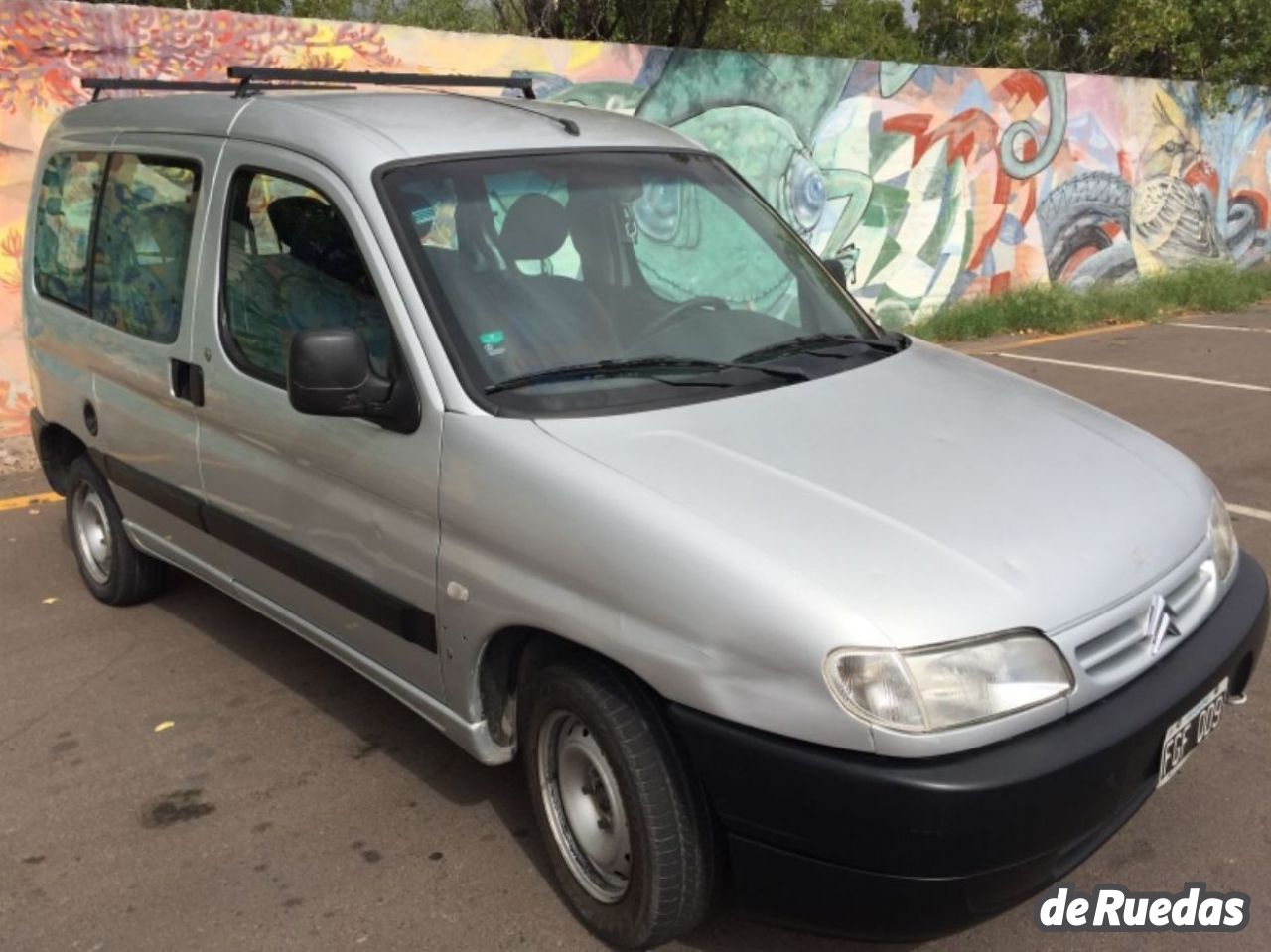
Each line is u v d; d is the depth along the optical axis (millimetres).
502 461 3055
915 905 2551
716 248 4020
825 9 13523
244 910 3293
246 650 4855
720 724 2641
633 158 4016
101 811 3770
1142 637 2818
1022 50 16734
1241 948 3068
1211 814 3621
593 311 3545
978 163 12125
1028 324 11867
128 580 5152
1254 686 4348
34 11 7293
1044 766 2533
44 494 6840
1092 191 13383
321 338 3184
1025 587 2660
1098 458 3283
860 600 2559
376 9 11266
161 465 4430
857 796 2502
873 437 3189
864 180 11250
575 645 2982
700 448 3043
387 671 3609
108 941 3182
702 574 2670
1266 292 14297
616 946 3090
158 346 4305
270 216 3811
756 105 10273
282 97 4125
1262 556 5613
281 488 3783
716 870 2859
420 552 3295
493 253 3494
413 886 3379
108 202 4734
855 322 4129
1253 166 15477
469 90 8500
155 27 7668
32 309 5305
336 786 3879
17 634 5035
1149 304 12734
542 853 3518
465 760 4016
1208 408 8438
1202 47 15203
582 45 9172
